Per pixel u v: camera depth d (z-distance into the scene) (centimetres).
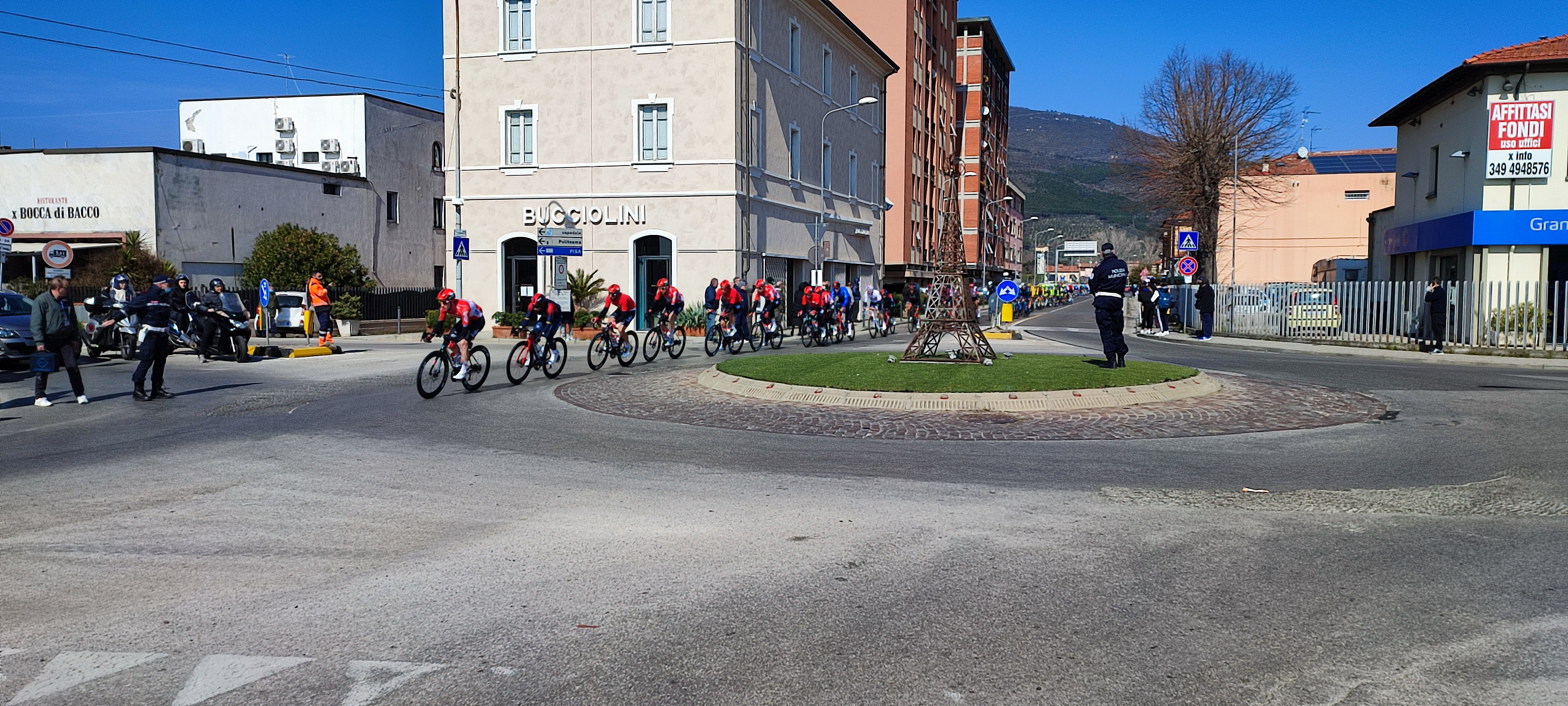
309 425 1093
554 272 2495
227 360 1998
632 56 2955
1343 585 502
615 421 1120
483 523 641
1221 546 576
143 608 475
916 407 1193
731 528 625
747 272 3022
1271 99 4819
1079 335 3212
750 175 3030
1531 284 2416
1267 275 5197
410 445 958
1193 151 4809
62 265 2120
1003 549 571
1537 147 2378
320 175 4256
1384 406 1201
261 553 571
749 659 412
